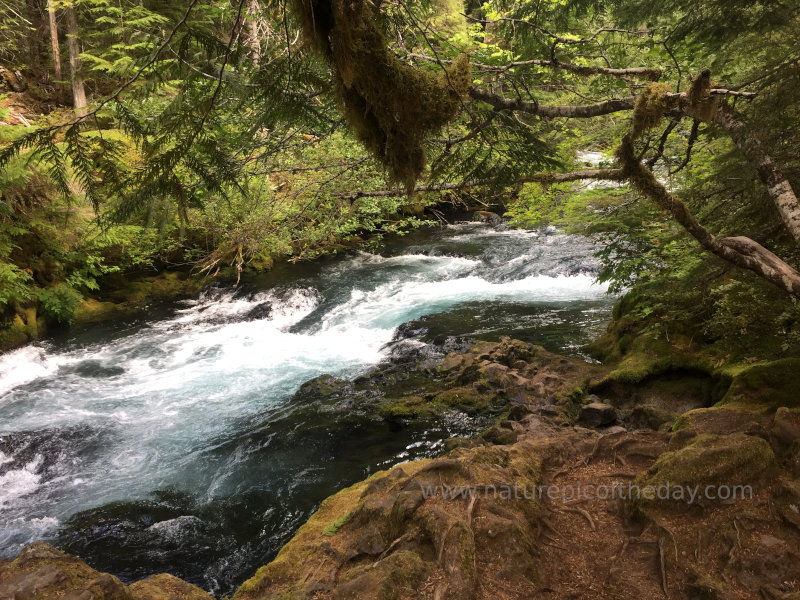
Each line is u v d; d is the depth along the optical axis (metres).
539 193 6.62
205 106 1.46
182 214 1.51
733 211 5.48
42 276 11.27
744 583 3.04
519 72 3.99
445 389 7.69
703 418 4.63
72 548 5.04
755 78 4.61
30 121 13.37
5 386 8.86
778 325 6.00
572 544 3.74
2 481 6.23
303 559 3.74
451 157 3.27
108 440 7.10
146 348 10.38
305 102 1.94
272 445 6.67
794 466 3.75
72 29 13.06
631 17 5.73
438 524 3.54
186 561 4.78
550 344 8.98
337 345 10.19
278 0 1.78
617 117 6.82
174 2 9.06
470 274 13.77
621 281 6.62
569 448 5.00
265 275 14.13
